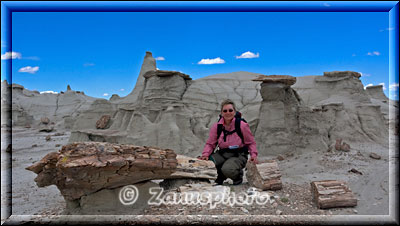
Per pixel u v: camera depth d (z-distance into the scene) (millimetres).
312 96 22141
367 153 13562
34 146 22125
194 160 7277
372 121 18438
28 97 54844
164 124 15969
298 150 15320
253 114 18000
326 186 5379
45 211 6266
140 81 34562
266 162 6434
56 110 52562
